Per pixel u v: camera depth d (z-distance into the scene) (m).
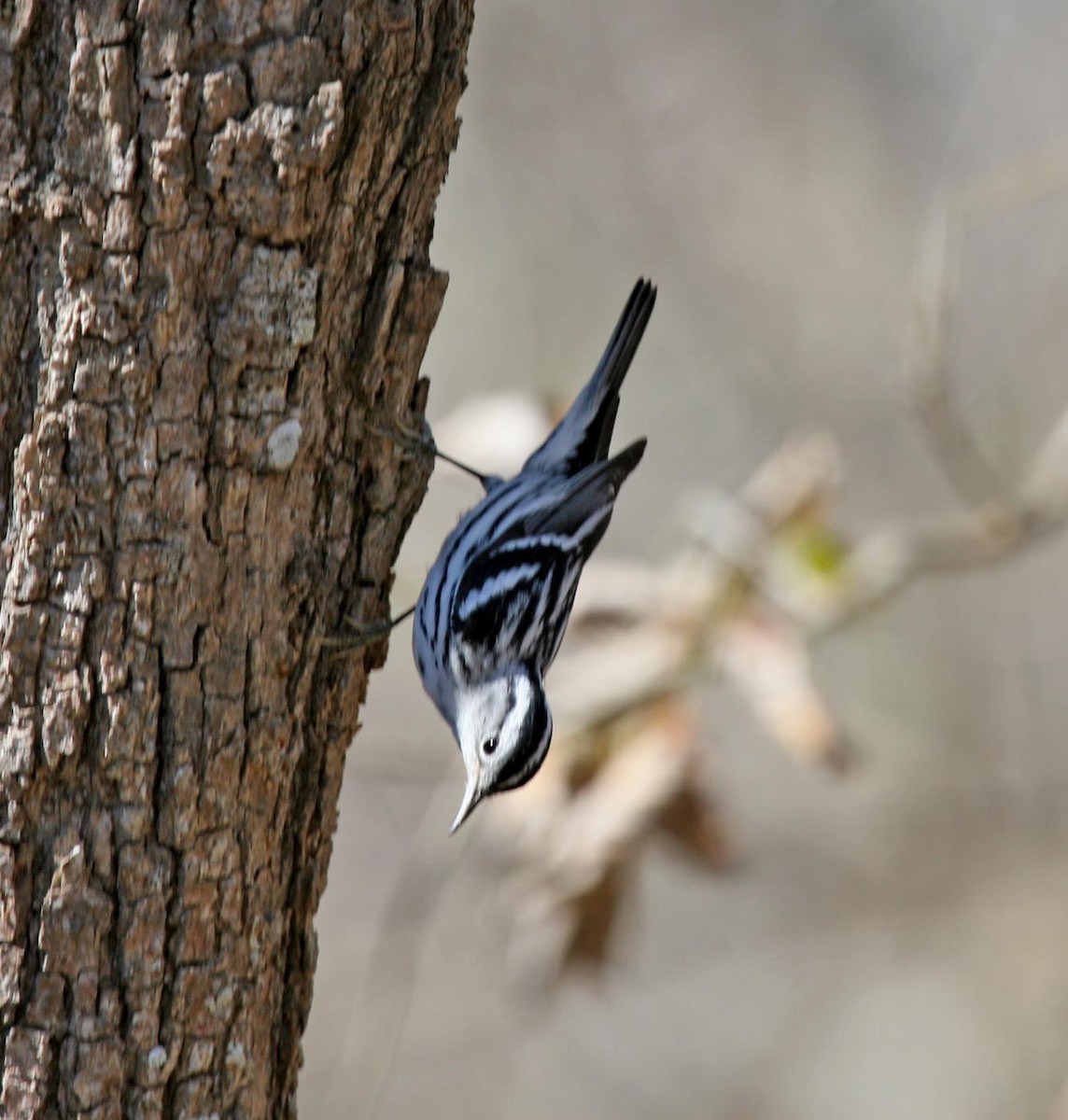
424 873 12.98
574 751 11.31
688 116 19.19
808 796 19.06
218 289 7.37
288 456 7.65
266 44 7.20
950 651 18.98
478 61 19.23
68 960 7.34
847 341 19.58
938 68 20.02
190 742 7.52
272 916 7.96
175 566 7.40
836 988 19.16
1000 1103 18.55
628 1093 18.91
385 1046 13.97
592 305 19.41
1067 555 19.09
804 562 11.84
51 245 7.14
